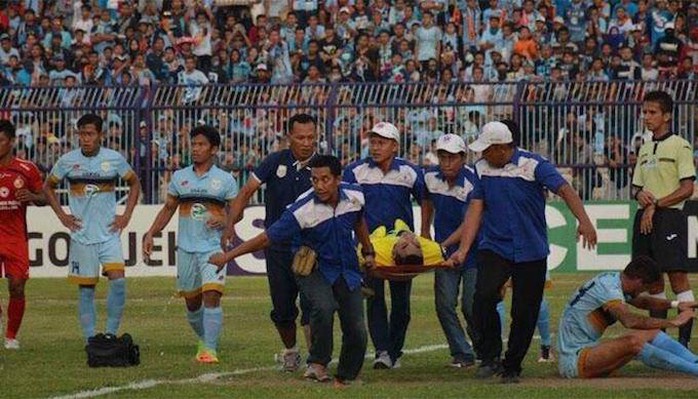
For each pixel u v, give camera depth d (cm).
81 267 3106
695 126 5325
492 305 2509
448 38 6397
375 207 2808
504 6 6538
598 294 2573
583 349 2578
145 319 3959
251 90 5497
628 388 2425
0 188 3173
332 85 5466
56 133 5494
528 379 2575
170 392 2422
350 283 2456
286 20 6619
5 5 6888
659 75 6172
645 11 6438
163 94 5528
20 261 3200
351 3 6669
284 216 2433
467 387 2448
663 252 2938
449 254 2789
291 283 2702
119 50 6544
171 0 6800
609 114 5388
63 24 6912
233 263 5453
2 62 6600
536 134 5409
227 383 2544
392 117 5422
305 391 2409
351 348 2472
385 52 6303
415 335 3481
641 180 2988
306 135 2738
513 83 5406
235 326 3728
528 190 2484
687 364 2531
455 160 2819
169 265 5422
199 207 2944
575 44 6375
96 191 3100
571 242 5394
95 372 2739
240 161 5466
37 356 3036
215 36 6606
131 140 5506
